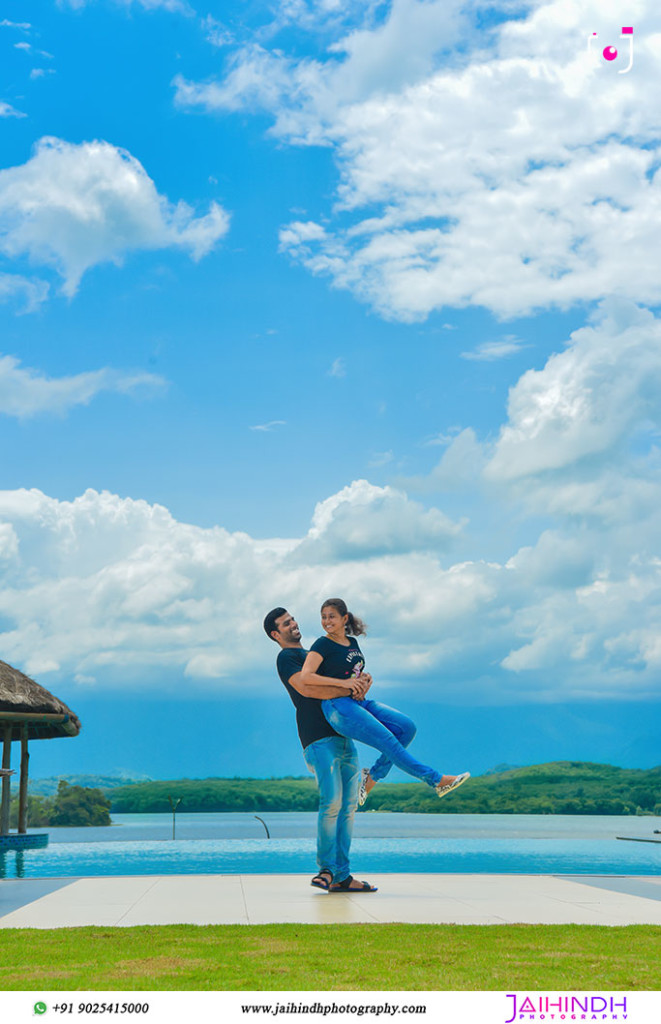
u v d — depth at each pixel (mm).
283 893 7801
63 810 38031
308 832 30219
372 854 17391
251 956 4738
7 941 5199
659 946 5016
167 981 4211
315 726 8031
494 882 8797
